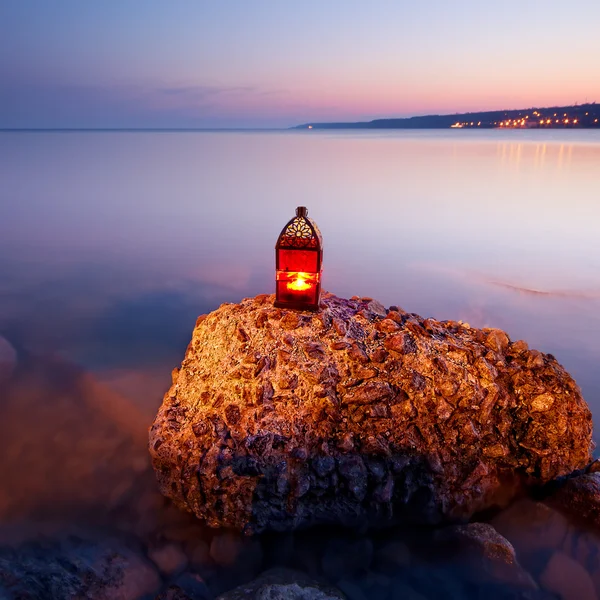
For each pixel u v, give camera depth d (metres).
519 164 69.31
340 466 6.52
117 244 27.91
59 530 7.28
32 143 127.56
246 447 6.43
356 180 54.28
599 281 21.72
